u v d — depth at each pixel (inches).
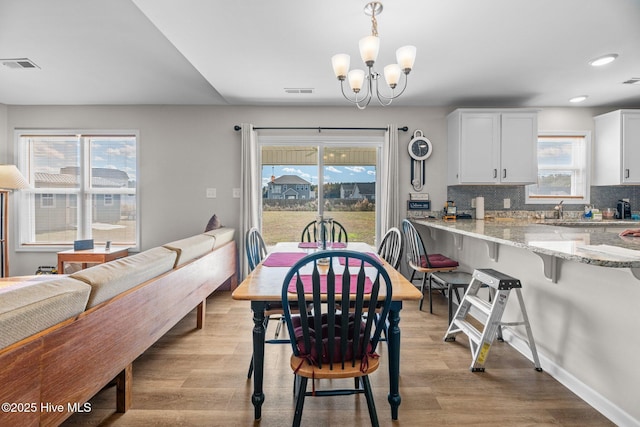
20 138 157.5
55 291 45.9
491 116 143.6
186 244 94.0
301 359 52.7
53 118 156.8
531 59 104.9
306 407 65.1
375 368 52.4
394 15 79.4
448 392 69.7
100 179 160.6
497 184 147.6
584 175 157.3
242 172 151.9
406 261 152.5
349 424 60.3
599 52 100.0
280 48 96.7
